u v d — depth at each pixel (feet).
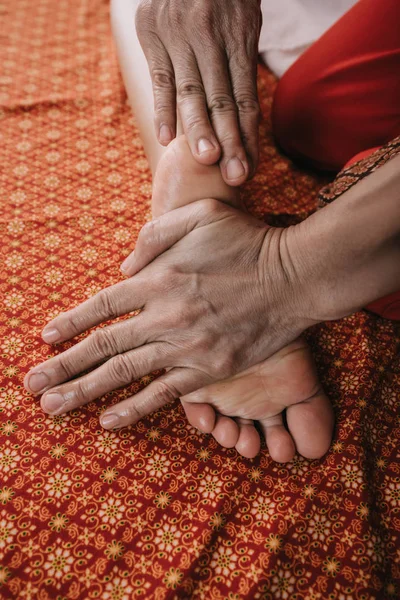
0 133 3.91
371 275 2.26
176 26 2.58
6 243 3.21
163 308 2.42
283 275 2.34
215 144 2.41
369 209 2.15
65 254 3.20
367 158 2.64
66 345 2.77
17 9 5.24
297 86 3.37
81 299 2.98
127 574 2.13
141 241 2.56
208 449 2.51
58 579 2.09
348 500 2.37
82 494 2.32
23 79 4.41
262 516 2.32
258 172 3.78
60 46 4.86
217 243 2.43
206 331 2.38
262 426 2.57
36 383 2.48
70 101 4.22
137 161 3.84
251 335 2.42
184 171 2.54
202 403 2.52
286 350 2.52
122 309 2.52
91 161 3.80
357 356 2.88
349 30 3.17
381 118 3.22
